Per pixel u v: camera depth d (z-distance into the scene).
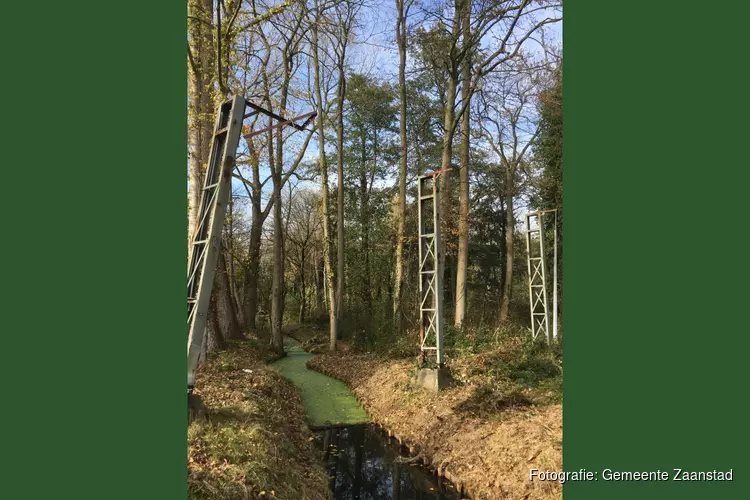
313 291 37.81
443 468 6.92
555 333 13.91
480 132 22.66
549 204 20.05
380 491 6.77
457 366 10.46
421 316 10.11
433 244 9.99
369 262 24.52
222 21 10.61
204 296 5.94
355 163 28.16
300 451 7.19
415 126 24.98
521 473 5.68
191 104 11.02
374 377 12.17
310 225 34.03
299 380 13.91
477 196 28.75
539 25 10.94
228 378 9.59
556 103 17.91
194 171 11.08
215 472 4.73
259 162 17.27
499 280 32.28
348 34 17.58
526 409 7.80
